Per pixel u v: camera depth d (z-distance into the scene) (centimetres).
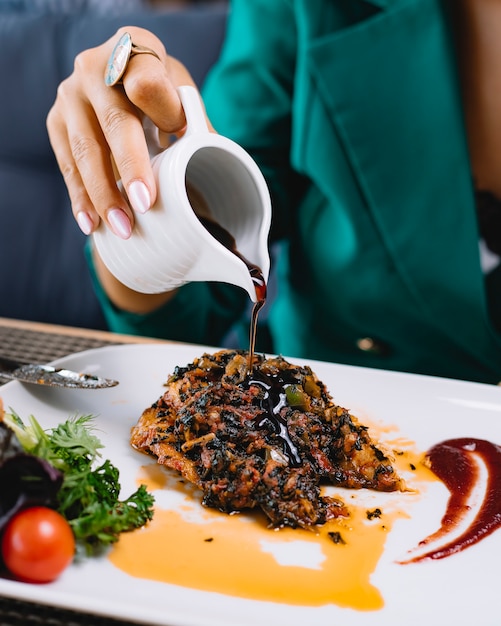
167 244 40
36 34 93
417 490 43
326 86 64
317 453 43
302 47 67
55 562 33
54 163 96
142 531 38
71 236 96
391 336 70
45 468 34
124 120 41
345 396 51
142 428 45
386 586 36
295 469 41
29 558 33
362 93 64
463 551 38
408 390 52
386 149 65
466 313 66
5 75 94
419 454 46
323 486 43
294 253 74
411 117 64
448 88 63
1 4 121
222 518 40
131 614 31
